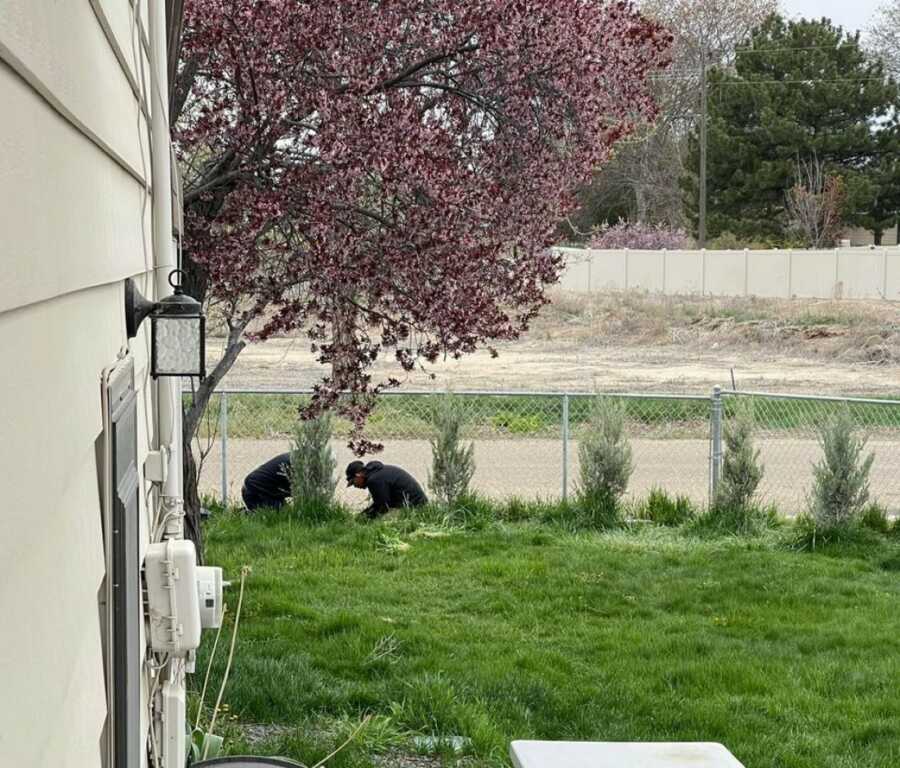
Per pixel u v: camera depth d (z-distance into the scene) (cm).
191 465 809
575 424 1902
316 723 680
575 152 816
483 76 805
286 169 751
